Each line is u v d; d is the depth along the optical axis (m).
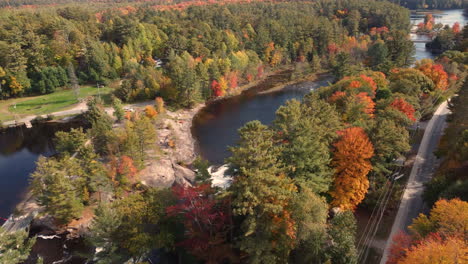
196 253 39.56
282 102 117.12
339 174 50.66
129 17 163.12
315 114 59.81
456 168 47.41
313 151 44.88
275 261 35.56
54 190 47.94
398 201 50.16
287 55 160.38
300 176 44.22
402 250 33.41
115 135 66.75
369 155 47.34
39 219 53.47
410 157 61.84
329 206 50.38
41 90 117.69
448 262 26.89
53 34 132.38
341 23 196.88
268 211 35.44
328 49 165.38
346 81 84.12
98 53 128.00
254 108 112.62
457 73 96.00
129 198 45.69
